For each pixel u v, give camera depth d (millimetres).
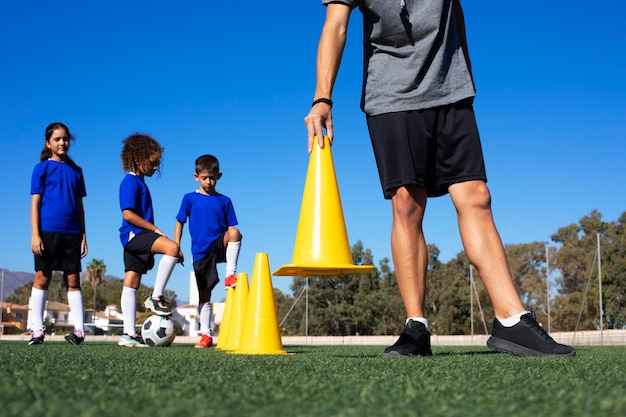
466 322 54781
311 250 2781
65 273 6617
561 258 48344
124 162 6602
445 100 2943
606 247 46844
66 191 6543
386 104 2986
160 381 1455
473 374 1717
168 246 6258
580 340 23344
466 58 3262
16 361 2297
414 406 1052
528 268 51031
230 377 1595
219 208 7367
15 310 82062
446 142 2957
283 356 3166
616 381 1506
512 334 2887
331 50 2975
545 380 1536
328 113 2934
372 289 62375
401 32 2996
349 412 981
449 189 3004
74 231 6578
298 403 1095
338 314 59719
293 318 63500
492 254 2920
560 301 47594
